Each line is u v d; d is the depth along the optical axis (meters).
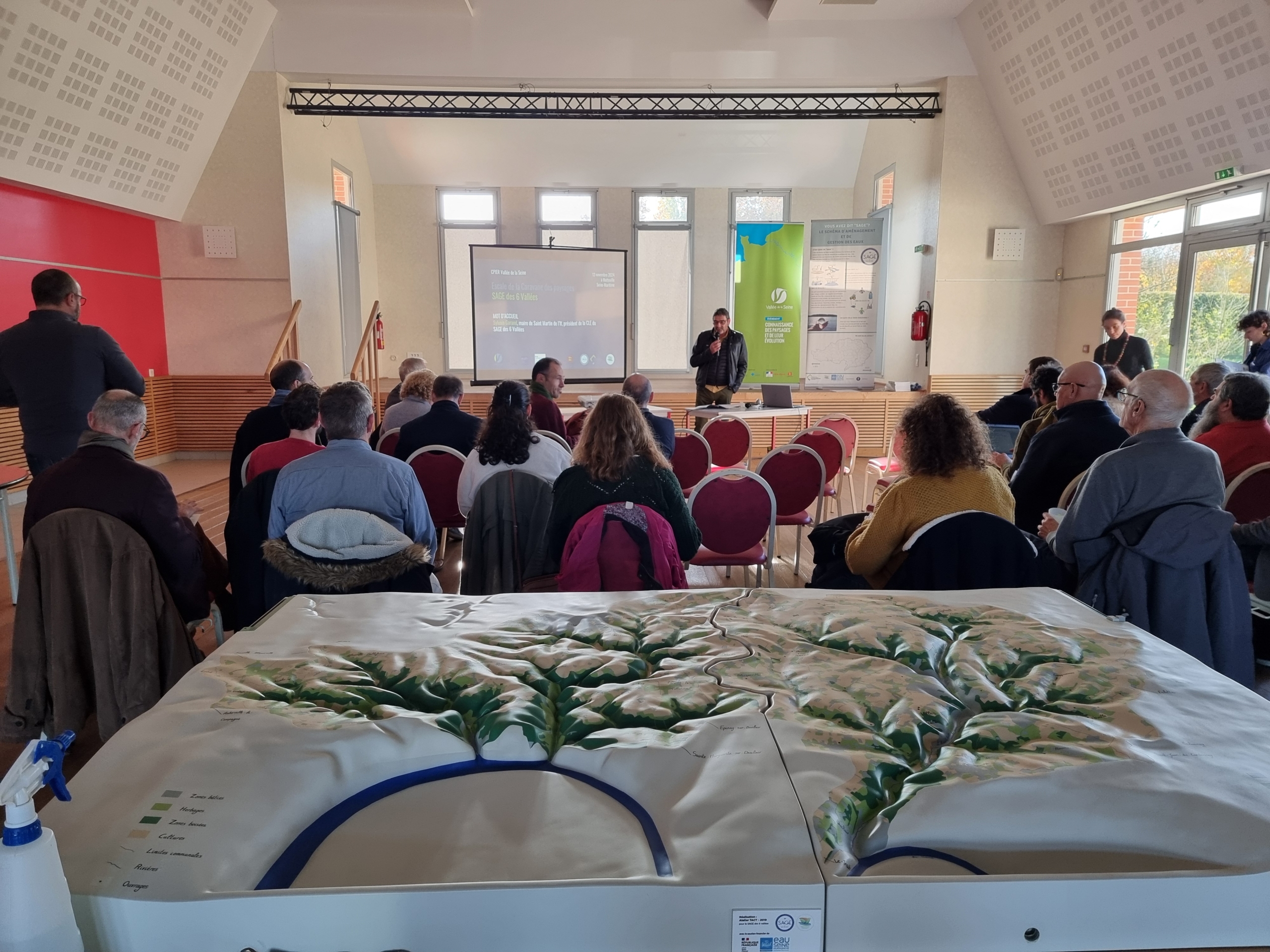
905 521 2.05
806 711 0.91
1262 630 2.74
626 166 10.05
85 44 5.16
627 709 0.90
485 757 0.84
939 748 0.85
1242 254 5.92
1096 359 6.55
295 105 7.45
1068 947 0.67
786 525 3.78
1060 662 1.03
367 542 2.01
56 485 2.09
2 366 3.37
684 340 10.56
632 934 0.65
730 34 7.40
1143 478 1.99
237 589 2.33
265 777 0.77
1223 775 0.78
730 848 0.69
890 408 8.33
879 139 9.46
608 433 2.23
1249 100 5.21
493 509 2.77
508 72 7.36
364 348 8.13
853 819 0.73
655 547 2.13
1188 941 0.68
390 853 0.71
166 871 0.66
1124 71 5.94
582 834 0.73
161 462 7.61
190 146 6.87
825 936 0.66
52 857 0.60
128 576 2.06
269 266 7.51
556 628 1.16
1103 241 7.38
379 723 0.86
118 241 6.88
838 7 7.19
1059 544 2.13
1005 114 7.46
